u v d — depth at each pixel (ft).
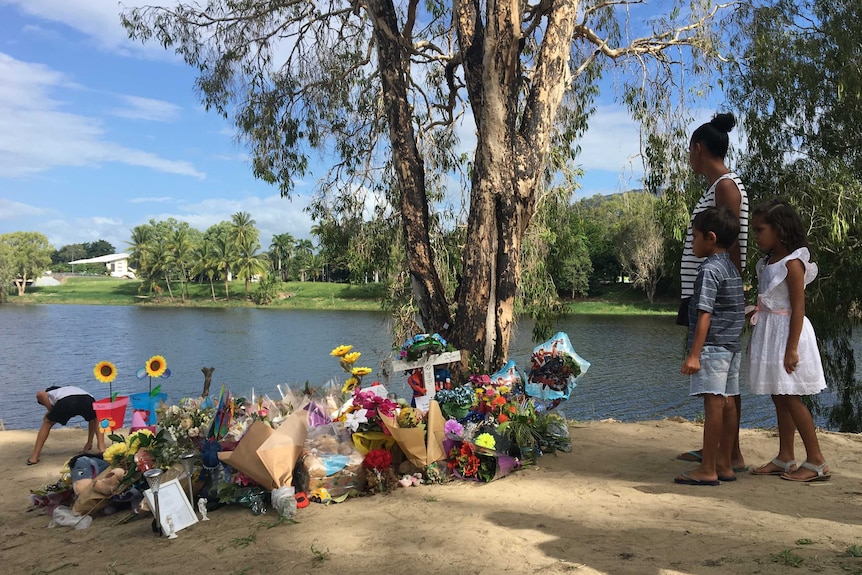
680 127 28.99
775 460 13.30
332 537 10.85
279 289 248.11
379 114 30.96
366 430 14.40
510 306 18.52
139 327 139.33
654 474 13.83
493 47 17.92
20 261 282.15
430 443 14.28
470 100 19.11
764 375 12.53
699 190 31.89
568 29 19.42
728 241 12.52
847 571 7.73
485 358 18.24
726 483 12.62
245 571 9.70
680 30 28.12
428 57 27.89
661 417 46.34
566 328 109.40
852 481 12.57
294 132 32.60
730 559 8.44
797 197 34.01
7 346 106.42
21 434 26.43
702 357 12.37
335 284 264.52
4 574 10.90
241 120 32.53
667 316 133.08
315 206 33.71
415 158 20.26
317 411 14.94
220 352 94.53
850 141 35.65
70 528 13.37
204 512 12.76
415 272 19.98
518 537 10.05
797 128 36.58
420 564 9.29
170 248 267.18
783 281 12.27
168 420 14.42
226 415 14.17
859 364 49.62
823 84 34.30
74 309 215.72
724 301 12.23
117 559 11.00
